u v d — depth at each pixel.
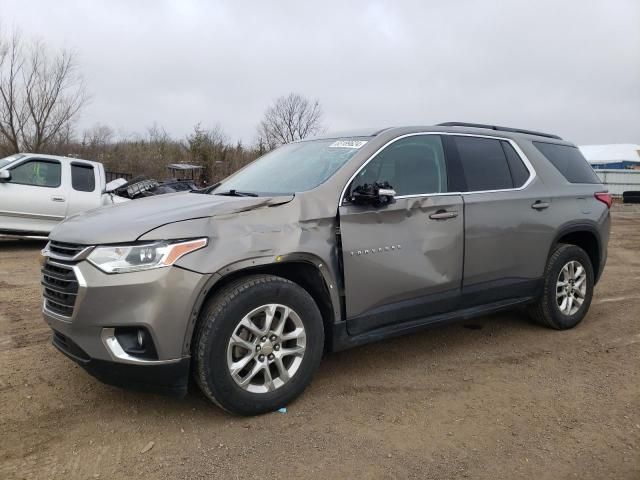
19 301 6.03
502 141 4.88
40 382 3.85
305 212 3.53
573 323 5.26
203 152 32.75
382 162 4.02
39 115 23.41
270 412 3.46
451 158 4.40
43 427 3.24
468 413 3.51
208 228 3.20
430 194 4.13
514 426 3.35
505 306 4.68
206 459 2.94
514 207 4.61
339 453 3.02
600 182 5.67
